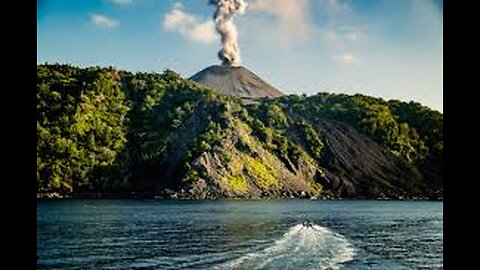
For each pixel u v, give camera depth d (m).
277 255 41.44
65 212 113.19
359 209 144.38
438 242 57.25
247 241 55.53
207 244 53.78
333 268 35.50
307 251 43.75
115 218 97.25
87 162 184.38
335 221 92.81
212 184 191.75
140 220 92.31
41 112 189.75
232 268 36.53
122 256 45.84
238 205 154.88
